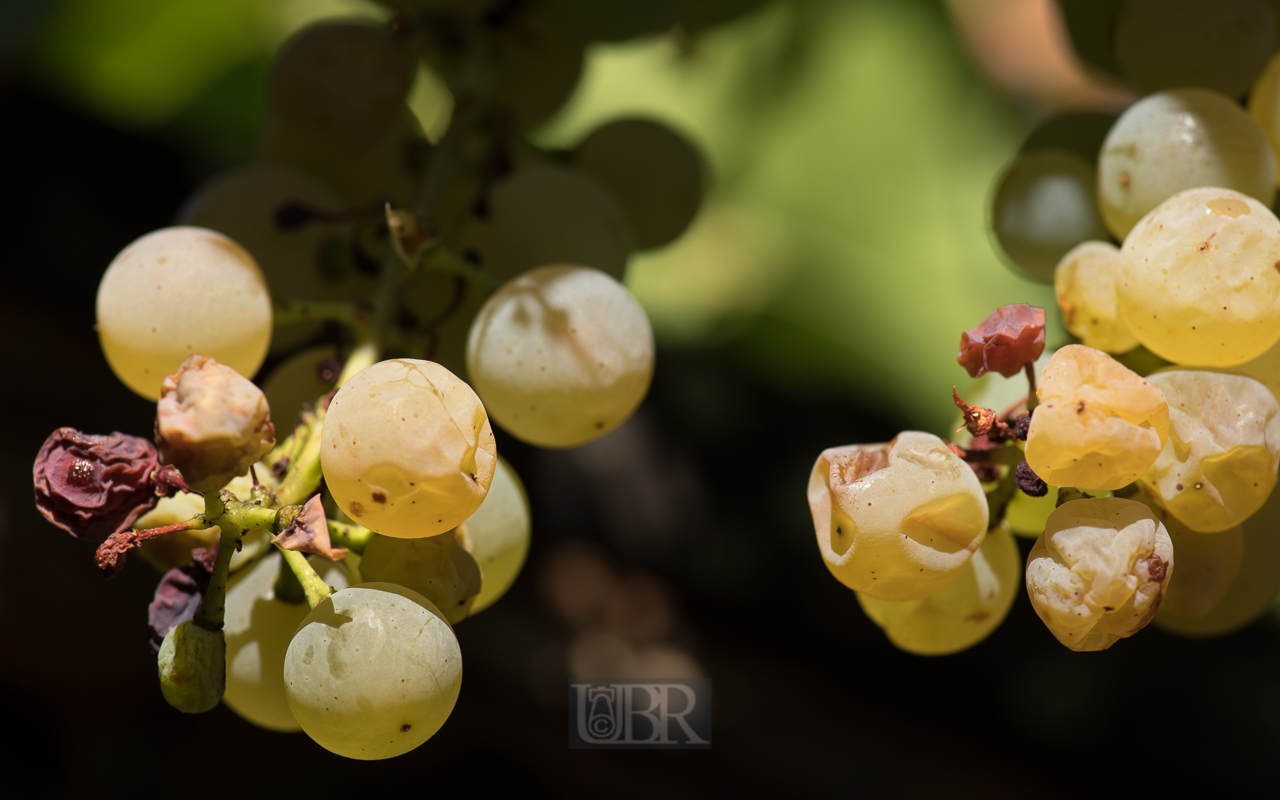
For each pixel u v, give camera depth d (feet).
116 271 1.09
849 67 2.12
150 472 1.01
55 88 1.82
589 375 1.09
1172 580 1.07
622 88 2.02
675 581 2.13
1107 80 1.25
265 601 1.09
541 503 2.13
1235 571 1.07
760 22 1.97
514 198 1.16
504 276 1.16
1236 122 1.09
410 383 1.01
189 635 1.01
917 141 2.08
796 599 2.11
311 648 1.02
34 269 1.83
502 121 1.21
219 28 1.82
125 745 1.79
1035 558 1.02
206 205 1.17
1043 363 1.12
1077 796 1.94
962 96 2.15
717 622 2.11
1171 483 1.03
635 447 2.18
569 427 1.10
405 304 1.14
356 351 1.11
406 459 1.00
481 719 1.92
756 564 2.13
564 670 1.99
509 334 1.09
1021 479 1.03
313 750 1.85
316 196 1.18
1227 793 1.90
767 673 2.06
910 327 1.96
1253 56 1.15
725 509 2.17
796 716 2.00
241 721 1.84
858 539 1.02
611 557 2.13
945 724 2.01
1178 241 1.04
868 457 1.03
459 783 1.89
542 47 1.24
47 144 1.87
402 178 1.22
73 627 1.76
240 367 1.10
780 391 2.16
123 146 1.93
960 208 2.04
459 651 1.03
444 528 1.02
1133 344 1.09
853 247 2.01
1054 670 2.02
